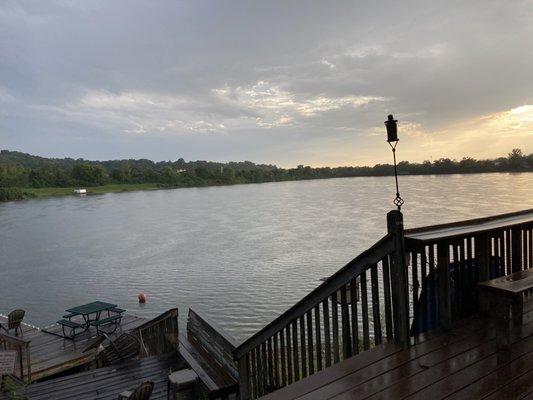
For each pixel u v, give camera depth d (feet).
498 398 8.47
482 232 11.23
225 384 20.10
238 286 76.95
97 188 526.57
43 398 21.52
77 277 90.99
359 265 10.94
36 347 36.04
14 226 190.60
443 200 205.16
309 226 149.89
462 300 12.80
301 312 12.89
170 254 111.24
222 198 352.28
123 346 26.86
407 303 10.59
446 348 10.73
